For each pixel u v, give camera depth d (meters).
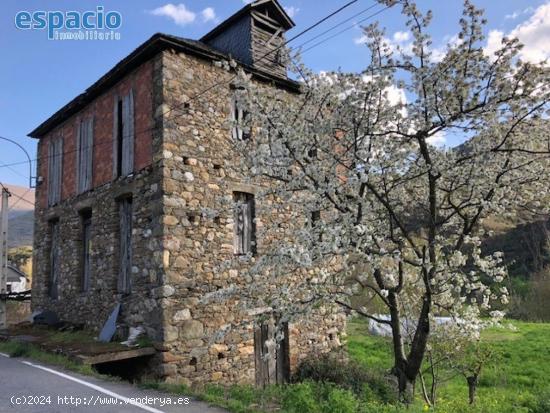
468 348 9.36
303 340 10.75
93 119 11.12
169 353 8.00
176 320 8.20
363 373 10.12
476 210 7.18
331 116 6.47
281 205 10.34
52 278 12.61
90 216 11.38
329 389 6.71
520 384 11.47
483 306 7.39
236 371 9.02
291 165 6.52
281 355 10.35
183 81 9.03
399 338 6.83
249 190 9.79
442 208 7.03
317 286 6.61
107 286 9.80
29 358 8.26
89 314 10.31
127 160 9.57
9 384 6.22
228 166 9.50
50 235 12.91
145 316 8.48
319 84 6.66
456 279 7.00
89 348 8.07
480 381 11.73
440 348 9.00
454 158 6.34
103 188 10.38
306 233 5.75
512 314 24.72
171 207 8.45
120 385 6.39
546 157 6.47
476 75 5.85
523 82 5.62
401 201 7.37
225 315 8.95
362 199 6.21
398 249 6.39
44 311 11.80
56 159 12.78
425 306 6.48
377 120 6.39
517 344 16.02
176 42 8.78
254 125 6.78
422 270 6.25
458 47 5.75
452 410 7.14
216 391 6.66
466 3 5.54
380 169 6.36
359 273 7.12
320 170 6.32
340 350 11.54
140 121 9.29
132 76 9.71
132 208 9.51
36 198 13.66
